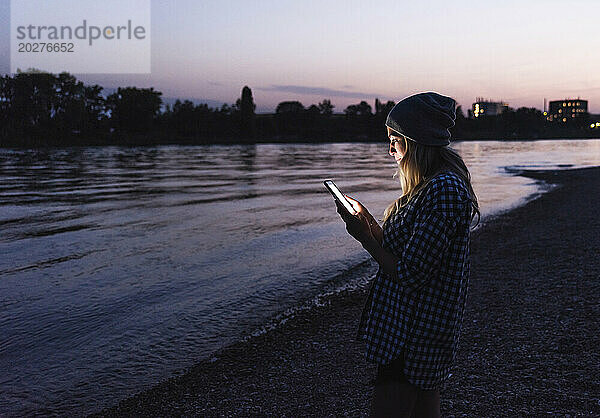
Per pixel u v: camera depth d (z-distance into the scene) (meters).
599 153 70.56
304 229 12.04
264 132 151.00
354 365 4.55
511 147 104.38
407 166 1.96
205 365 4.66
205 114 138.62
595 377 3.89
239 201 17.73
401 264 1.79
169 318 6.00
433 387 1.91
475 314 5.71
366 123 161.75
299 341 5.21
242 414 3.70
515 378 3.96
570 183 24.86
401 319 1.89
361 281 7.57
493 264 8.33
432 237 1.75
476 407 3.53
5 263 8.84
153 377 4.43
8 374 4.54
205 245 10.24
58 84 123.62
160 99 131.50
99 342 5.29
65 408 3.91
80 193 20.66
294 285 7.40
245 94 140.12
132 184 24.77
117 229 12.20
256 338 5.32
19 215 14.68
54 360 4.84
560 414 3.36
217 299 6.74
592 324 5.09
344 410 3.69
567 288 6.54
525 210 15.15
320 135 155.00
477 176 30.52
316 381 4.23
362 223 1.89
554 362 4.23
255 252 9.58
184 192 20.89
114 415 3.77
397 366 1.90
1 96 117.44
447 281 1.84
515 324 5.27
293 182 25.91
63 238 11.12
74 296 6.91
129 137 123.00
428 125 1.89
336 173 33.16
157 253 9.55
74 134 118.81
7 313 6.21
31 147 97.50
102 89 129.38
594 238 10.09
